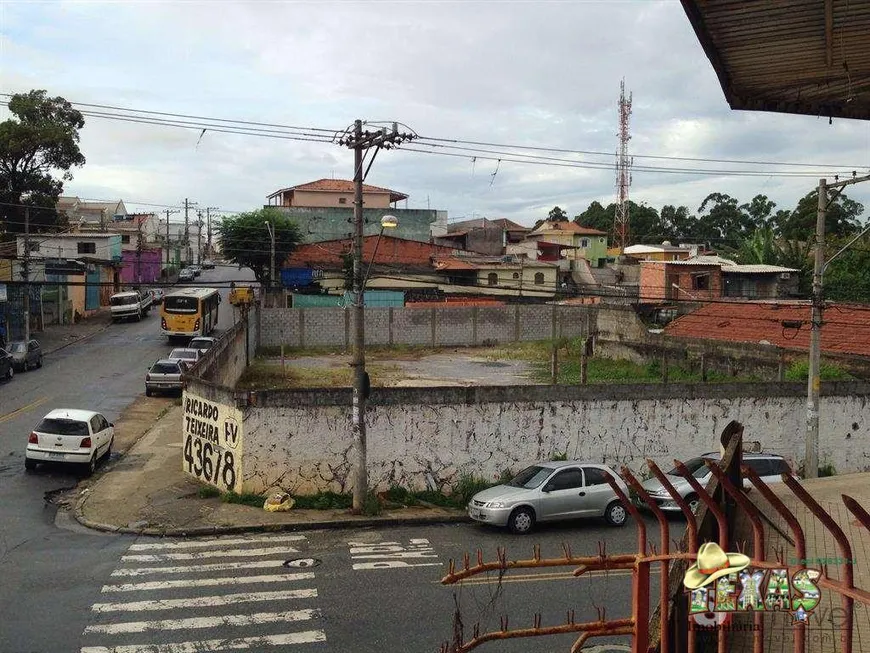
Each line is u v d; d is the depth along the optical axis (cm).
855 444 2472
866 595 365
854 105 723
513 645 1098
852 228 7106
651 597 1298
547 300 5941
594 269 7712
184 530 1712
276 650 1080
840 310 3716
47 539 1612
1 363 3525
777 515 796
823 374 2858
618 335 4788
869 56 619
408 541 1698
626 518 1897
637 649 480
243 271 10394
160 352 4631
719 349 3750
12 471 2123
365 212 7994
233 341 3562
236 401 1942
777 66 645
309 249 6512
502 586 1362
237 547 1620
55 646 1073
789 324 3631
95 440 2153
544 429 2166
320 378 3950
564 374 4081
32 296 5369
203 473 2114
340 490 2012
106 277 6931
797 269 5494
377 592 1327
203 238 13462
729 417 2330
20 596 1268
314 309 5388
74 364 4144
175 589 1329
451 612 1232
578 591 1338
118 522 1750
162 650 1073
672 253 7462
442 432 2083
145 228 10394
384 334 5462
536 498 1798
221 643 1102
